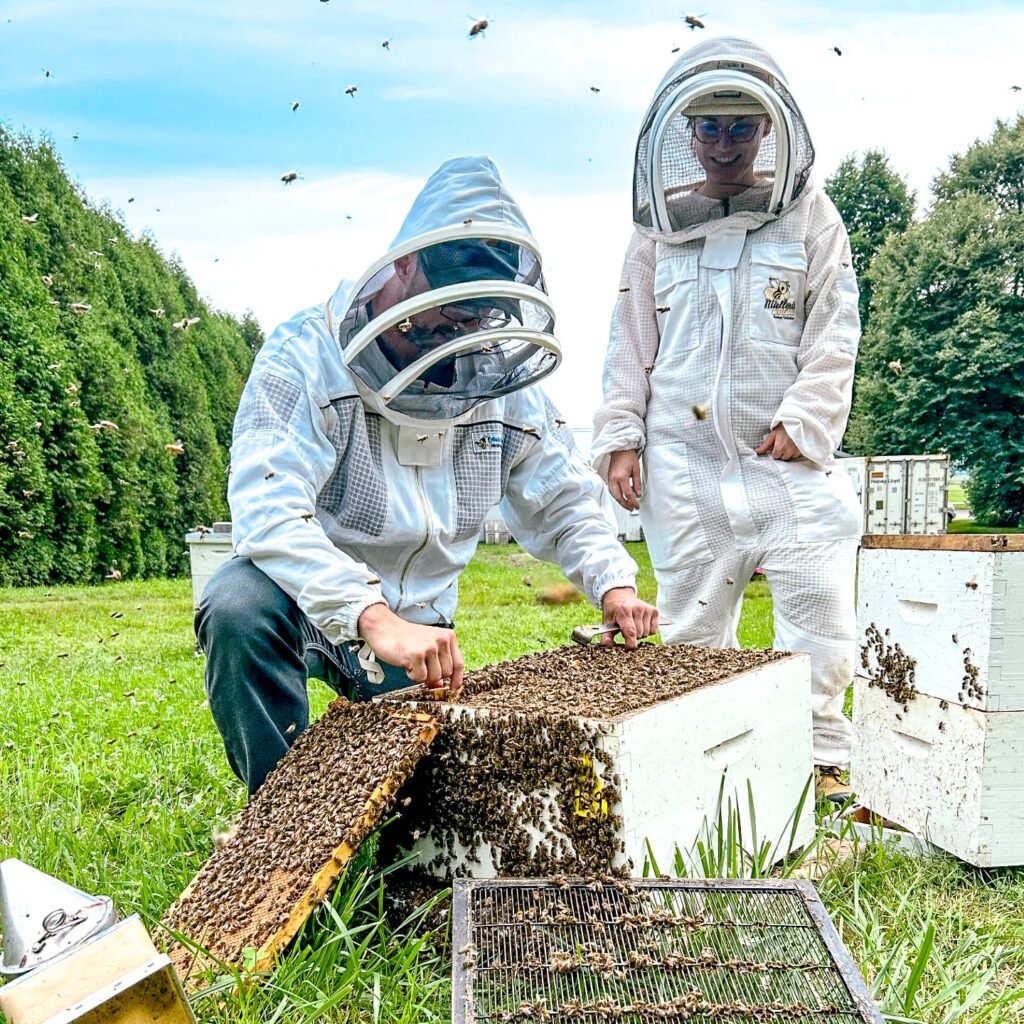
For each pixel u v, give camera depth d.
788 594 3.03
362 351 2.05
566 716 1.73
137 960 1.14
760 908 1.57
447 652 1.88
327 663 2.52
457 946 1.42
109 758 3.41
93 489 13.23
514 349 2.15
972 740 2.18
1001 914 2.05
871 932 1.83
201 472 16.23
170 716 4.19
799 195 3.00
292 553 1.97
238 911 1.68
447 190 1.99
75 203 14.53
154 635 7.61
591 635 2.49
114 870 2.22
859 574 2.62
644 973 1.40
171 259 18.09
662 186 3.04
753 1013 1.31
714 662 2.25
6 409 11.99
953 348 23.19
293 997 1.53
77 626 8.26
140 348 15.63
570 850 1.74
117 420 13.77
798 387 3.00
